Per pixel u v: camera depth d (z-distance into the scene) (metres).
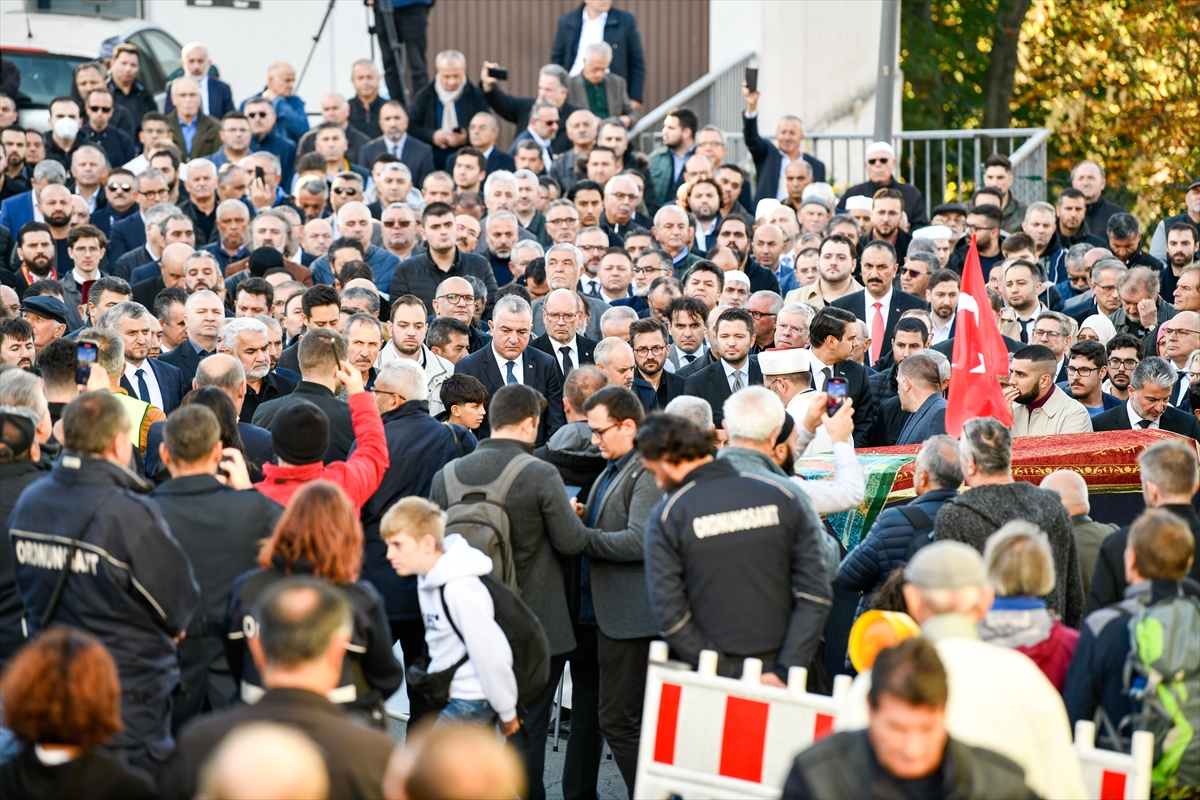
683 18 74.00
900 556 21.09
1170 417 30.98
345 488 21.73
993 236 45.41
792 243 47.69
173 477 19.33
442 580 20.33
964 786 12.76
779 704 17.02
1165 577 17.36
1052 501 20.36
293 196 50.72
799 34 67.81
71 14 63.78
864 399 31.97
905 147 62.81
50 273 39.56
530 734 22.42
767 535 18.77
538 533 21.84
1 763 13.80
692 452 19.09
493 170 53.88
